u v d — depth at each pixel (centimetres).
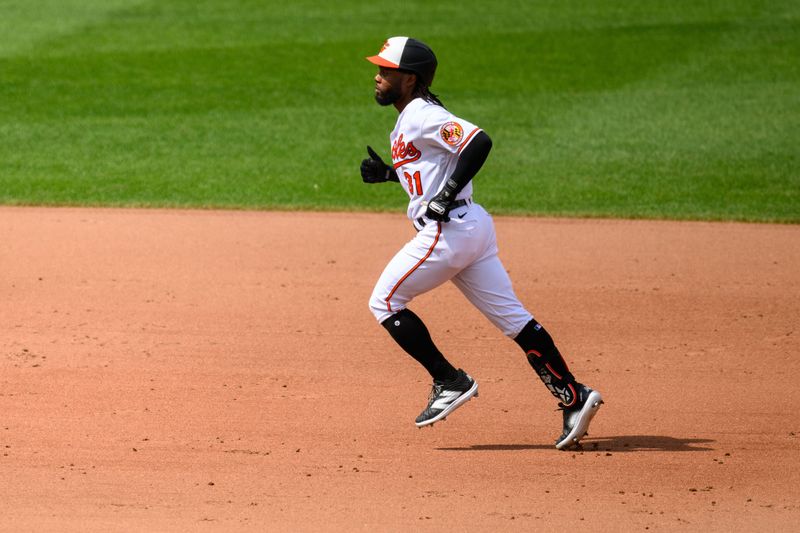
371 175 2345
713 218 4356
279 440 2291
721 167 5153
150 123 5944
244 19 8556
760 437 2330
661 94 6556
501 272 2252
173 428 2345
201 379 2653
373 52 7575
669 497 2022
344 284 3469
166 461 2170
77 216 4328
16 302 3253
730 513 1950
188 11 8819
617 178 4991
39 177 4956
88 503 1964
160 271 3591
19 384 2597
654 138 5662
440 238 2164
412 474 2123
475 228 2177
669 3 9125
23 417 2394
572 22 8512
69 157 5306
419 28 8294
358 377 2681
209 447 2245
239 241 3981
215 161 5259
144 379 2645
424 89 2180
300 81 6850
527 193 4750
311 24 8400
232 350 2864
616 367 2773
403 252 2216
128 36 7988
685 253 3859
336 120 6009
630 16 8700
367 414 2447
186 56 7425
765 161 5241
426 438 2317
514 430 2372
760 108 6212
